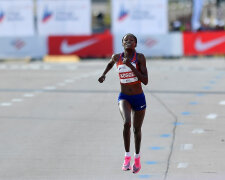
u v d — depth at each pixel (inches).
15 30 3828.7
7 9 3804.1
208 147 1211.9
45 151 1192.8
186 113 1621.6
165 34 3563.0
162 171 1031.0
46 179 984.9
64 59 3614.7
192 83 2297.0
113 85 2282.2
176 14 5044.3
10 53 3686.0
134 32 3742.6
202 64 3193.9
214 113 1615.4
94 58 3659.0
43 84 2345.0
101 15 5255.9
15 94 2053.4
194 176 988.6
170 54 3570.4
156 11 3695.9
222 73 2677.2
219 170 1026.1
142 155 1154.0
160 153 1167.6
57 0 3764.8
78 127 1441.9
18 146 1238.3
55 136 1336.1
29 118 1571.1
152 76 2586.1
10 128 1433.3
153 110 1675.7
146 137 1316.4
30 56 3671.3
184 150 1189.7
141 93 975.6
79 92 2090.3
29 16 3804.1
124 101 969.5
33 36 3661.4
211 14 4798.2
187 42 3550.7
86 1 3757.4
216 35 3526.1
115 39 3609.7
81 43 3631.9
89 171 1036.5
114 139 1299.2
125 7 3722.9
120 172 1028.5
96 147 1224.8
